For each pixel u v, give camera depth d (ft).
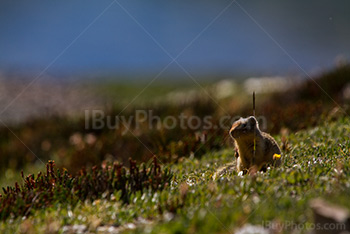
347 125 64.34
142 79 222.28
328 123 69.46
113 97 164.25
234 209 35.27
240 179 41.57
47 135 95.20
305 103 81.61
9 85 193.88
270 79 123.95
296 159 51.44
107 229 37.32
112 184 45.03
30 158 90.17
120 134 81.87
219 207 36.50
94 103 155.53
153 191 43.65
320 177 40.29
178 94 129.18
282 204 35.27
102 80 221.25
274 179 40.73
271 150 48.62
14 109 149.79
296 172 40.88
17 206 42.09
